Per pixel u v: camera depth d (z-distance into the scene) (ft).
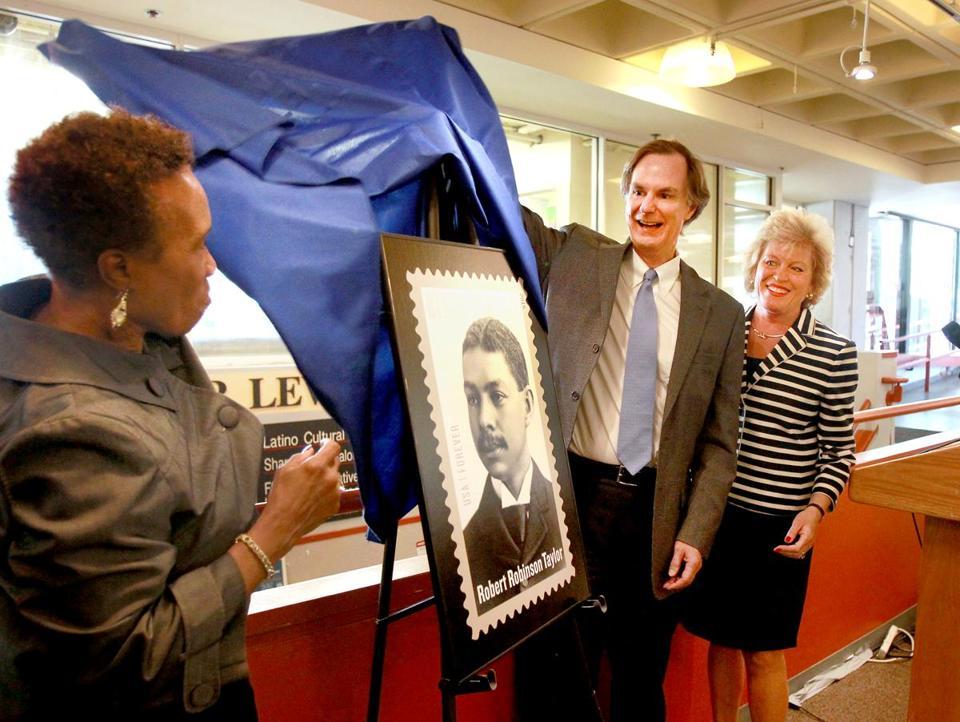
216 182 2.94
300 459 2.77
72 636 2.04
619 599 4.83
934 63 14.19
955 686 3.09
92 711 2.22
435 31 3.99
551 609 3.48
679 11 11.53
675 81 13.43
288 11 10.05
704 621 5.62
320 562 10.39
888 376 21.62
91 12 9.98
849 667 8.26
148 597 2.15
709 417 5.01
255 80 3.32
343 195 3.15
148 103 2.97
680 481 4.67
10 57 9.41
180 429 2.40
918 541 9.41
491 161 4.15
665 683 6.39
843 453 5.27
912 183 24.94
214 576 2.36
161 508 2.21
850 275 30.58
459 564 3.00
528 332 3.86
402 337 2.99
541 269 5.16
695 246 20.65
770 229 5.44
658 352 4.80
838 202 29.32
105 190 2.09
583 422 4.88
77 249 2.13
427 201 3.59
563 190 17.34
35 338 2.17
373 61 3.81
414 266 3.17
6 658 2.13
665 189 4.79
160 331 2.44
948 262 41.50
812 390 5.24
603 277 4.91
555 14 11.87
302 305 2.96
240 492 2.56
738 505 5.43
